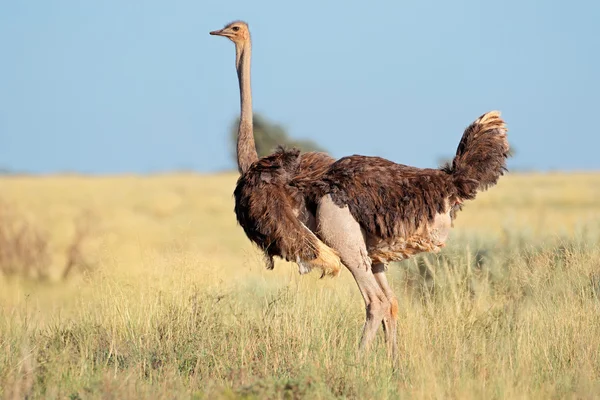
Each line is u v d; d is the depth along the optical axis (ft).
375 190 65.21
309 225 67.46
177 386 55.06
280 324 67.21
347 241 65.36
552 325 66.80
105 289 75.92
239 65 75.77
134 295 73.82
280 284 80.33
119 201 349.20
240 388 52.42
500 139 67.77
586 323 66.39
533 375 57.62
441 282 80.18
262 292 79.20
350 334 69.41
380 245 66.59
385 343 66.18
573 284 76.02
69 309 84.69
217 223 254.06
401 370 60.64
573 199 308.19
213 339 64.49
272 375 57.77
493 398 52.70
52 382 54.54
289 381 53.26
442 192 65.98
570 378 56.59
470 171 66.74
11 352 61.31
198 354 61.52
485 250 92.48
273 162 67.26
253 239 68.44
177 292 71.82
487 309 74.38
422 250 66.85
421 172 66.59
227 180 509.76
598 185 409.49
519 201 301.63
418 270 83.10
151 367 60.34
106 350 64.64
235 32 75.82
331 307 72.49
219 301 71.87
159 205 317.42
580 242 86.63
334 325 68.74
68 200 351.25
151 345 65.05
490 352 62.69
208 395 52.34
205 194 379.35
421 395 51.98
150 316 69.56
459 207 68.64
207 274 76.43
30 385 53.36
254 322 68.69
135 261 91.30
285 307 69.97
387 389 54.65
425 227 65.62
